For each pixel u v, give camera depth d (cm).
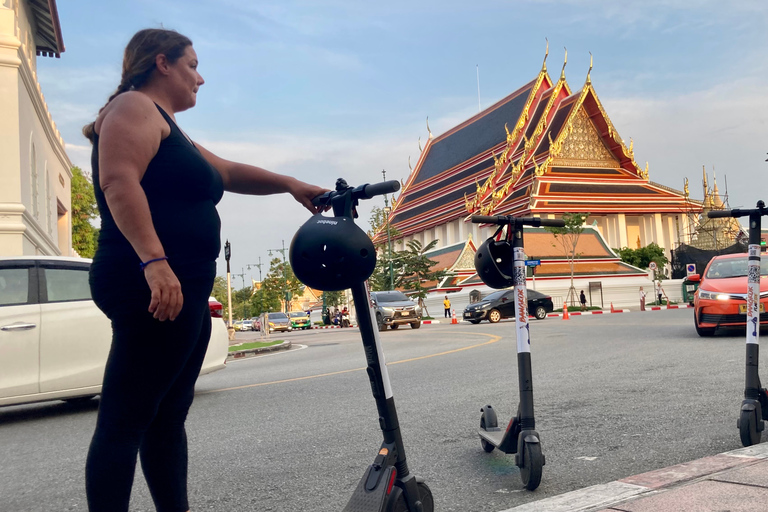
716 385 588
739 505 237
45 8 2847
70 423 594
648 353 897
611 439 404
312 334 3031
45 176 2423
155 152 192
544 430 438
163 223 191
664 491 261
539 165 5988
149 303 187
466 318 2677
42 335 617
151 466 216
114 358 190
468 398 590
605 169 6203
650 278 4634
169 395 215
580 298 3953
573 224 4206
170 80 212
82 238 5562
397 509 197
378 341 205
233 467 385
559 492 304
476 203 6419
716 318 1069
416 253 4888
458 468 356
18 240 1673
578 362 840
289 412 570
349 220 189
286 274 8406
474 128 7531
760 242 373
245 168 241
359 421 508
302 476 357
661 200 6150
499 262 314
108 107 195
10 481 384
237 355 1502
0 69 1720
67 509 324
